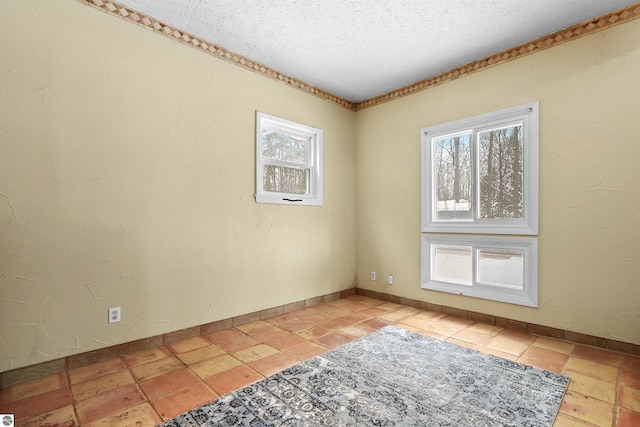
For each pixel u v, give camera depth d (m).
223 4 2.27
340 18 2.43
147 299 2.43
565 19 2.44
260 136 3.16
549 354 2.30
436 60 3.09
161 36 2.50
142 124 2.41
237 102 2.98
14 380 1.90
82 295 2.14
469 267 3.17
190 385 1.88
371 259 4.03
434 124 3.40
